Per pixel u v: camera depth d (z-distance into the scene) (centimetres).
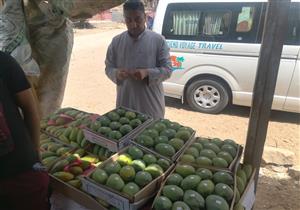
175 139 225
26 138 182
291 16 507
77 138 253
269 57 215
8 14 246
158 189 195
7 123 170
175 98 693
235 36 550
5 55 173
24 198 182
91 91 766
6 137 166
